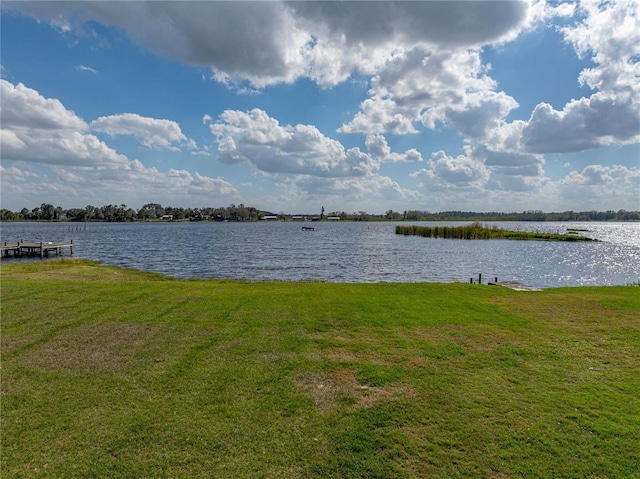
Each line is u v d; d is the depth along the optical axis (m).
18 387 5.45
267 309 10.11
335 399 5.16
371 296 11.91
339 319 9.12
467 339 7.67
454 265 29.41
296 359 6.56
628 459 3.91
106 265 27.92
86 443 4.16
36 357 6.59
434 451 4.05
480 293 12.68
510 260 33.31
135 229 103.44
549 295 12.47
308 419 4.66
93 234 76.00
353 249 43.25
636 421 4.60
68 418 4.64
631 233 91.12
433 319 9.14
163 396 5.22
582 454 4.00
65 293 12.24
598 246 49.91
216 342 7.42
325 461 3.89
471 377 5.86
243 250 42.19
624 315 9.71
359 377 5.85
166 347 7.13
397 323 8.79
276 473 3.71
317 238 64.88
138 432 4.37
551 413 4.80
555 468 3.79
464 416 4.73
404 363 6.41
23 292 12.28
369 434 4.35
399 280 22.06
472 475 3.70
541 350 7.04
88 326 8.46
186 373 5.96
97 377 5.80
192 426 4.50
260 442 4.20
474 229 63.56
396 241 56.53
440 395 5.27
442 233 66.56
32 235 71.50
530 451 4.04
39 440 4.20
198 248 44.81
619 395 5.28
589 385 5.59
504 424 4.56
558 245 50.28
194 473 3.71
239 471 3.74
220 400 5.12
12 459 3.88
